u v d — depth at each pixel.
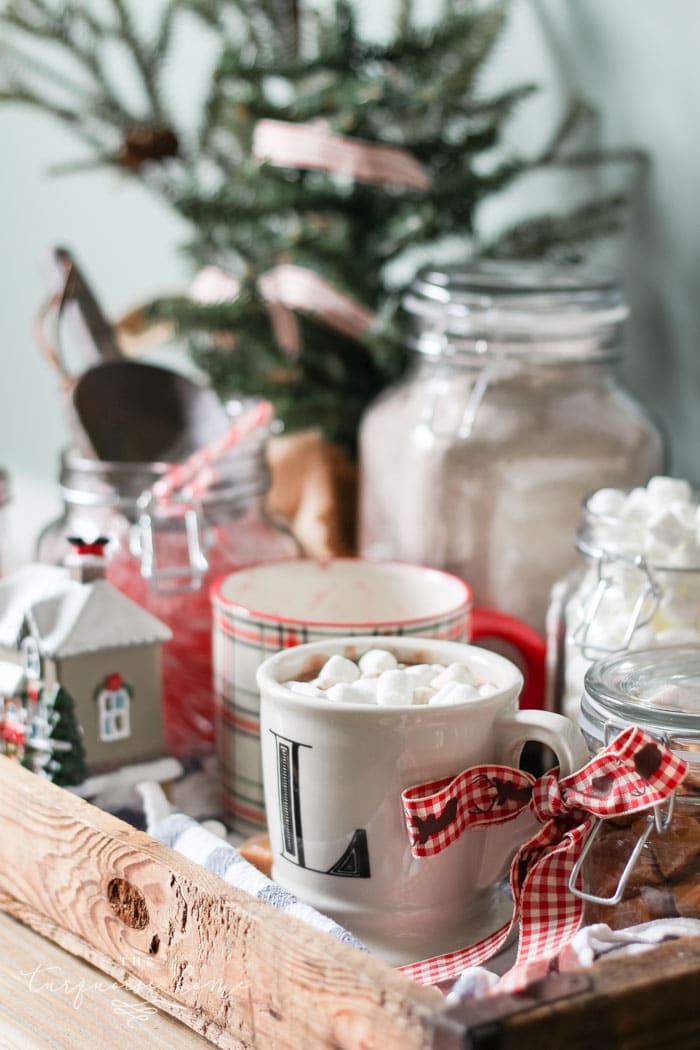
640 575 0.62
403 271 1.06
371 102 0.82
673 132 0.86
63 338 1.47
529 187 0.97
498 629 0.69
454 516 0.75
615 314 0.78
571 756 0.52
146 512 0.70
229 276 0.91
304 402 0.90
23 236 1.53
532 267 0.83
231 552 0.75
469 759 0.53
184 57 1.23
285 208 0.88
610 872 0.50
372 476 0.82
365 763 0.52
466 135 0.88
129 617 0.64
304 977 0.44
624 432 0.76
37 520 1.29
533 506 0.74
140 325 0.94
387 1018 0.41
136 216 1.34
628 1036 0.41
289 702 0.52
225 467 0.74
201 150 0.97
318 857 0.54
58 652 0.62
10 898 0.59
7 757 0.62
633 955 0.43
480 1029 0.39
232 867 0.56
